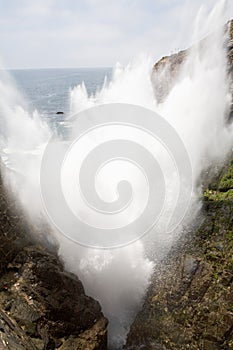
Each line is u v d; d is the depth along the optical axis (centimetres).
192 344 625
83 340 623
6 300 622
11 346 627
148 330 687
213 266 668
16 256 672
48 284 636
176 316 666
